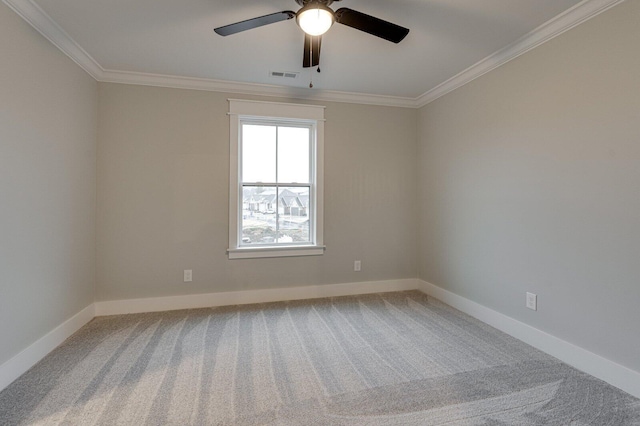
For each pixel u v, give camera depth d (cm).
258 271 335
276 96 337
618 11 181
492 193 272
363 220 365
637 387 174
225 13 204
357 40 238
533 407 166
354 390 180
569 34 208
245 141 339
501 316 264
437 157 345
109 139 295
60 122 235
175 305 313
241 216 338
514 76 249
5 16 180
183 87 311
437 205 346
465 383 187
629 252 178
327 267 355
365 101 360
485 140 279
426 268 368
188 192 314
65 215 244
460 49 252
